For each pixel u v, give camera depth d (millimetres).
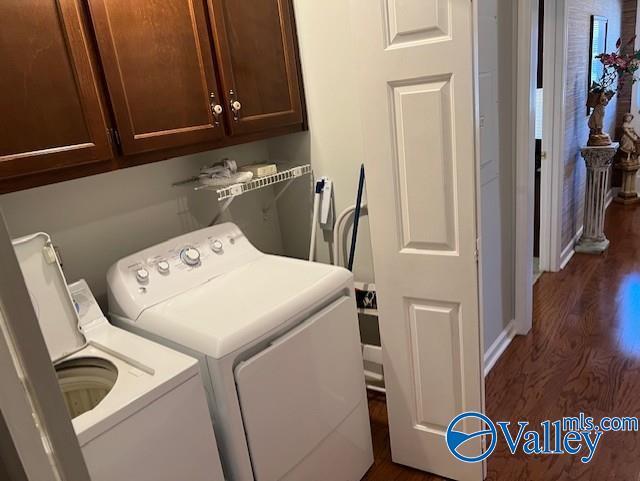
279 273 1844
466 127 1512
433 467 1958
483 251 2441
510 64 2553
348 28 2057
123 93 1500
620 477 1845
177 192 2100
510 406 2297
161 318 1558
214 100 1788
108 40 1448
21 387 447
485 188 2385
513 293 2908
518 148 2662
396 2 1494
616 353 2627
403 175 1658
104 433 1132
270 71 2037
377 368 2404
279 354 1512
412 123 1583
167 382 1255
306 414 1632
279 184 2514
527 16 2463
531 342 2844
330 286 1720
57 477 479
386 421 2295
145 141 1569
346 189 2314
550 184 3615
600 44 4309
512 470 1932
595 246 4078
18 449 442
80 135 1408
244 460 1439
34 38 1287
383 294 1829
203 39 1725
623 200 5359
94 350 1514
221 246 1953
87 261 1826
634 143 5113
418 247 1718
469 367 1759
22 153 1284
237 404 1408
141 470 1211
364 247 2357
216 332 1417
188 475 1318
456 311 1725
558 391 2371
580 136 4113
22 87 1272
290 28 2135
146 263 1736
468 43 1436
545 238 3760
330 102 2215
